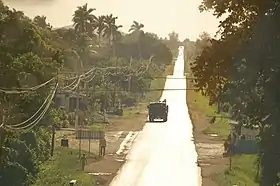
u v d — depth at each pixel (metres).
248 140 77.94
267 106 26.05
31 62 59.09
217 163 74.00
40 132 73.75
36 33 62.94
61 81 83.31
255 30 26.52
